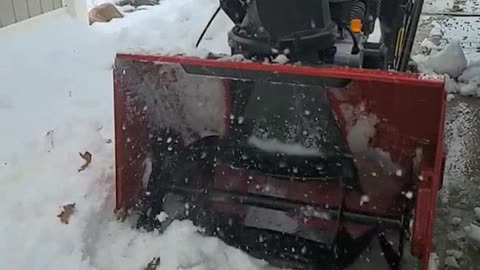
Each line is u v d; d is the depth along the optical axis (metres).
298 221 2.28
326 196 2.25
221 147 2.42
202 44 4.91
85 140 3.06
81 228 2.34
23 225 2.35
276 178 2.32
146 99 2.30
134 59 2.10
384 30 3.16
